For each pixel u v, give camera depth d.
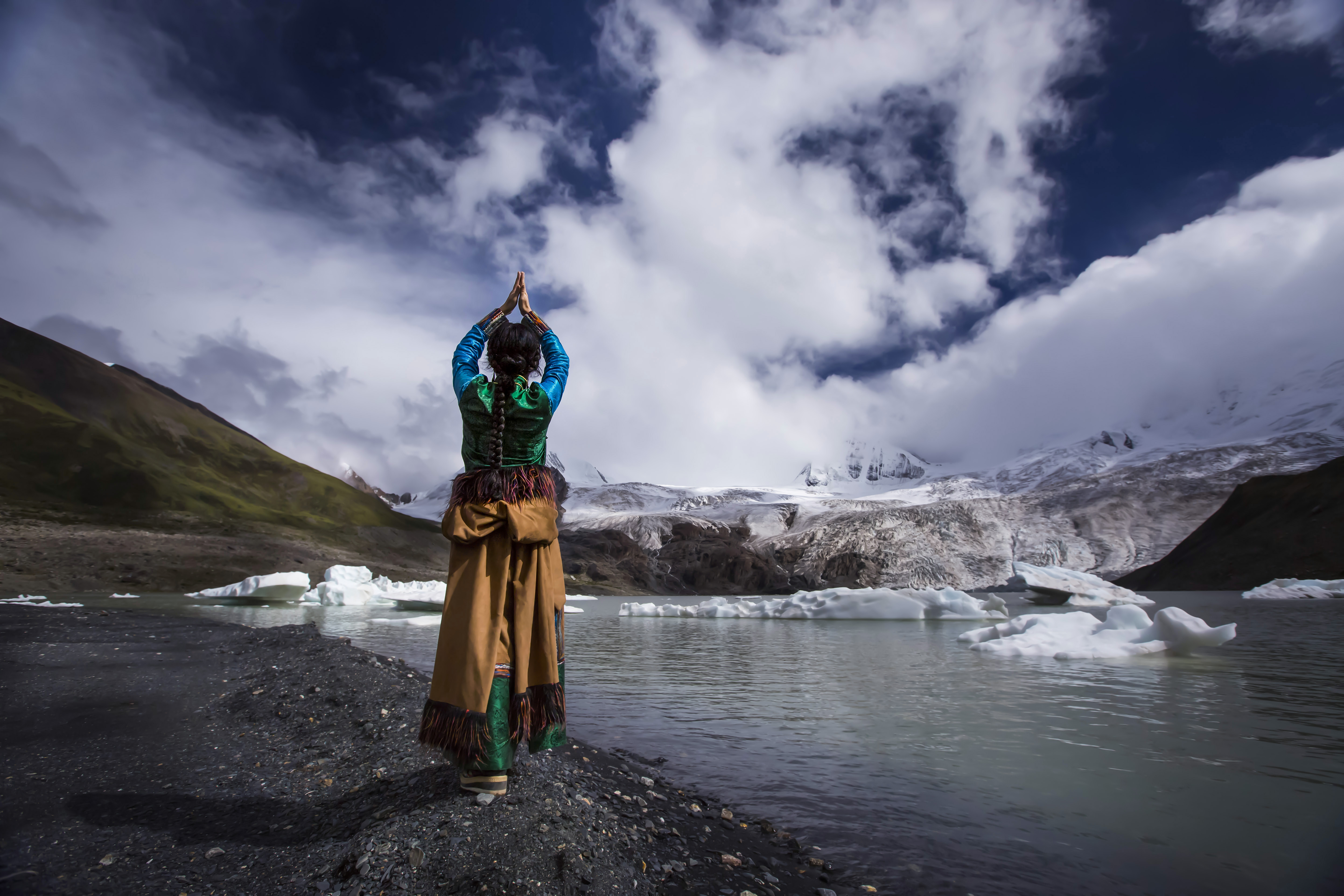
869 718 5.00
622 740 4.39
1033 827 2.73
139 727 3.60
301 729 3.51
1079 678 6.77
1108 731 4.44
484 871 1.75
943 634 14.23
